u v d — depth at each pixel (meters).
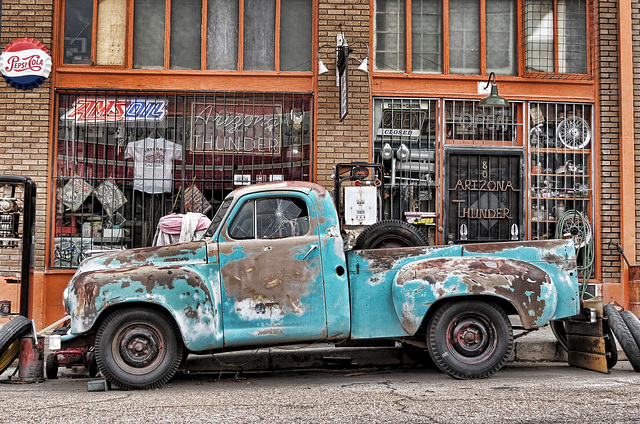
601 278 10.38
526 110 10.55
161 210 10.14
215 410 5.02
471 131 10.51
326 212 6.49
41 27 9.90
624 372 6.99
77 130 10.06
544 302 6.21
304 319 6.31
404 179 10.37
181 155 10.19
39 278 9.61
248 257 6.33
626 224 10.38
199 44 10.34
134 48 10.27
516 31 10.67
